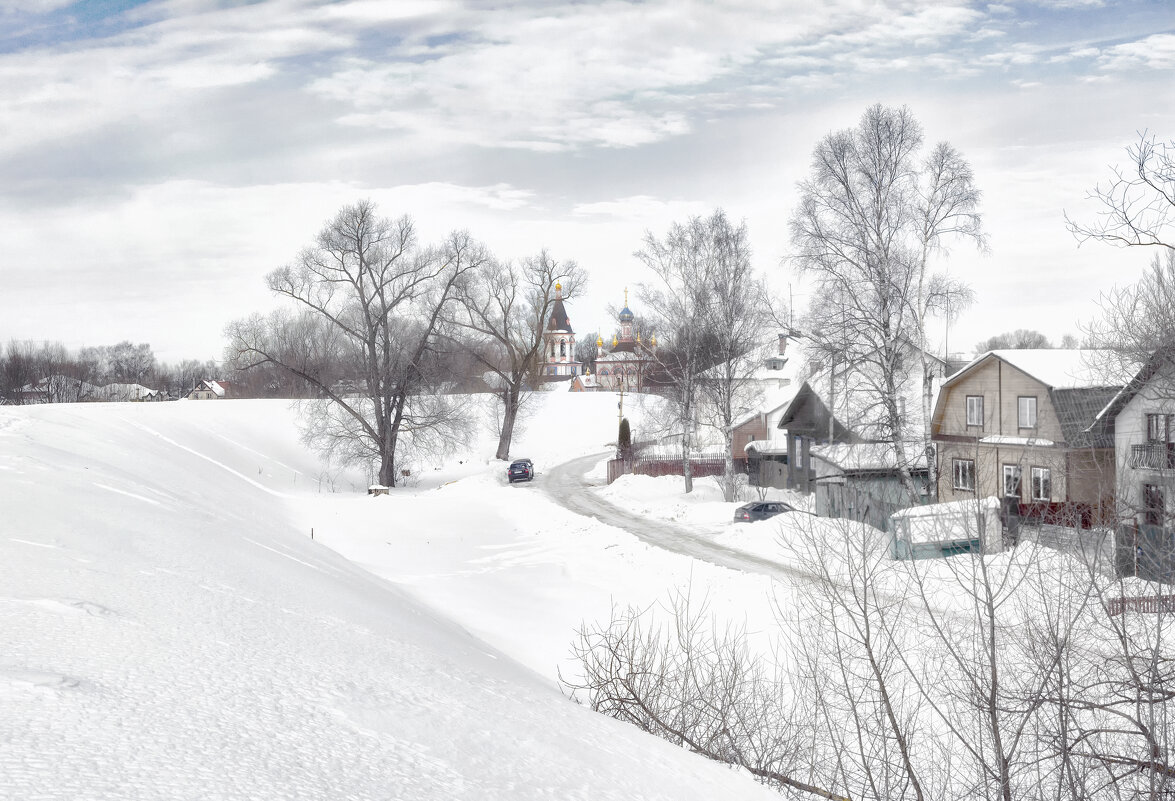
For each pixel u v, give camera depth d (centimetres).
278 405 6938
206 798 378
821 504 3425
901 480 3253
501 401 7162
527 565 2598
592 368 17400
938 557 1359
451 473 6281
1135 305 2366
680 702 1008
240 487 3834
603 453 7988
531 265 6500
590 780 606
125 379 14238
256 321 8800
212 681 615
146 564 1151
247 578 1255
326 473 5538
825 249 3184
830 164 3167
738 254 4344
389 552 2777
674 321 4434
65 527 1292
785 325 3753
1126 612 926
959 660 884
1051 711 923
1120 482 1416
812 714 982
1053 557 1039
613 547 2836
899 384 3244
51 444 2688
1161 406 2456
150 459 3228
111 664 602
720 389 4506
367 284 5344
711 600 2033
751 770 880
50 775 366
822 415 4659
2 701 465
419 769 518
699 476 5878
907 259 3141
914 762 970
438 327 5650
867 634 920
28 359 10581
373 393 5322
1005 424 3466
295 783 429
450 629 1506
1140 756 890
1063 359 3394
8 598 770
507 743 648
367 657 874
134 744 435
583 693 1226
